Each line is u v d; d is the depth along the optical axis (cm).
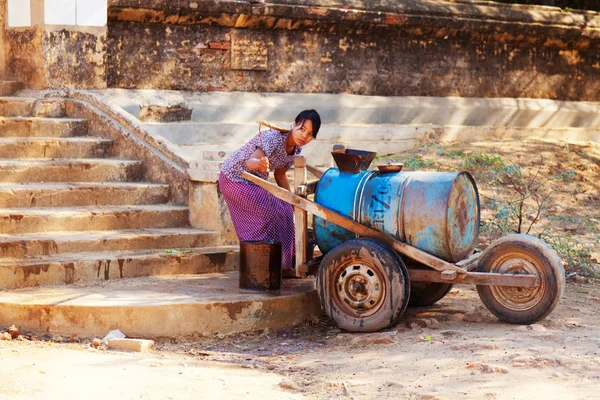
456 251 690
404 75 1384
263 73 1265
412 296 773
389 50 1368
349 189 705
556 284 674
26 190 853
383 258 677
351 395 539
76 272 756
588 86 1590
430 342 651
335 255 694
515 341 645
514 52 1493
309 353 652
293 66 1287
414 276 695
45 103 1035
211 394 534
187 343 679
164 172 939
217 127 1187
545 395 525
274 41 1268
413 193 684
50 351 620
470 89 1454
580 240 1101
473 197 712
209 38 1216
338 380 575
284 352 660
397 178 698
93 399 511
